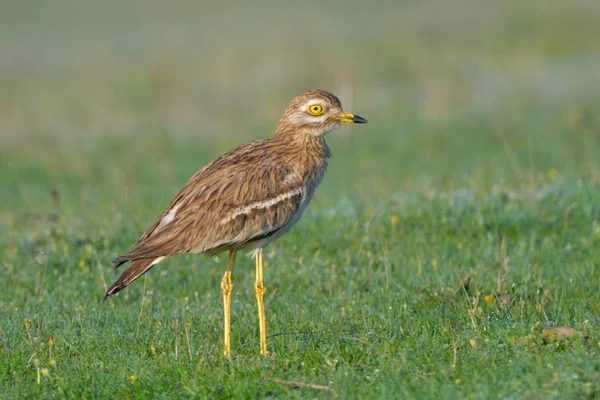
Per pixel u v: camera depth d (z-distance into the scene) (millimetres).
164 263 13609
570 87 31688
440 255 13258
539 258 12828
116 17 57656
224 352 9680
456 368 8445
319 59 37281
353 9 53875
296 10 55719
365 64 36062
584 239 13203
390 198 15945
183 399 8531
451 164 23750
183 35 49531
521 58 36688
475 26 43719
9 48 48844
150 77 36812
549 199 14695
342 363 9016
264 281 12711
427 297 11414
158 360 9562
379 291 11875
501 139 25203
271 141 10688
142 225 15734
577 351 8523
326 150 10859
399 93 32406
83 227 15422
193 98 34000
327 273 12797
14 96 37156
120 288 9602
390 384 8281
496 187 15594
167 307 11930
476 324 10023
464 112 29328
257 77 36062
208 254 10312
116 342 10352
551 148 23797
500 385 7980
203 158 26812
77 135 30266
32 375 9344
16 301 12273
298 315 11133
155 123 31078
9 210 20969
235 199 9961
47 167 25953
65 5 61938
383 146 26406
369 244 13711
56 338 10523
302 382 8539
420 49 38750
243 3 59562
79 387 8883
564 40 39625
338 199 17188
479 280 11844
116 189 22500
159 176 24656
